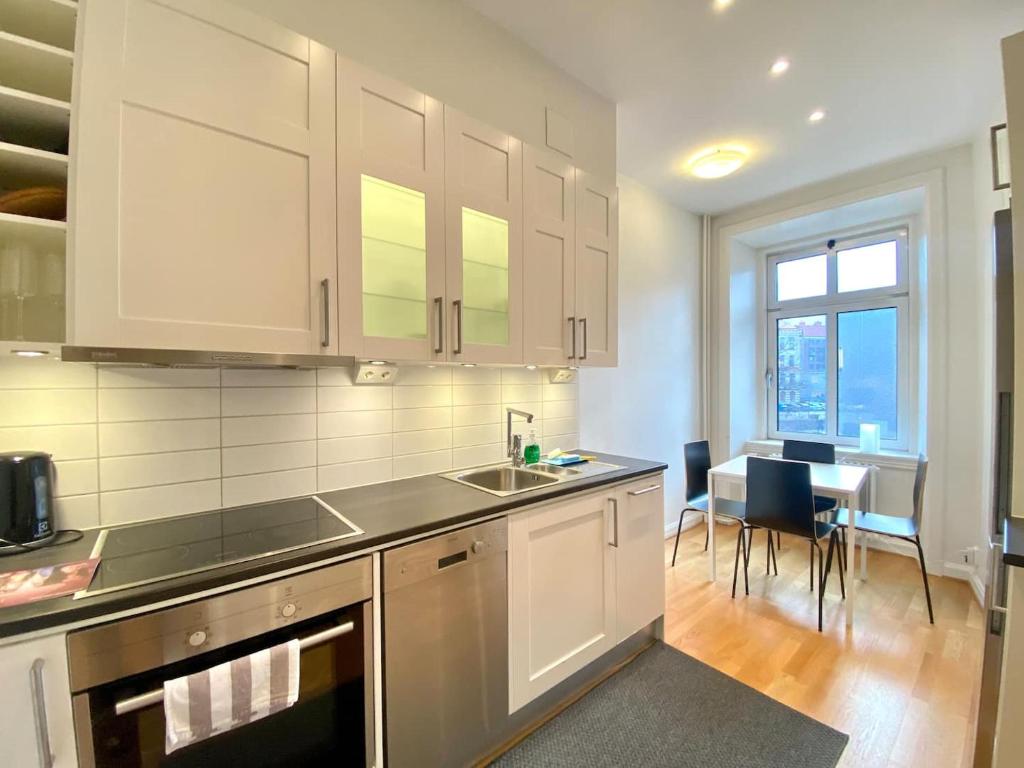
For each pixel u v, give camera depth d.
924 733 1.58
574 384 2.59
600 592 1.86
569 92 2.21
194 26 1.08
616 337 2.28
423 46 1.72
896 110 2.46
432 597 1.30
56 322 1.11
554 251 1.96
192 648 0.91
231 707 0.92
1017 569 1.12
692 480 3.10
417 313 1.52
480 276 1.73
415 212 1.51
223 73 1.12
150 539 1.14
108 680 0.83
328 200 1.28
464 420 2.05
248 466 1.46
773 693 1.80
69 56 1.03
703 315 4.07
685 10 1.80
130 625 0.85
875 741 1.55
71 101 0.99
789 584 2.79
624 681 1.88
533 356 1.86
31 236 1.06
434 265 1.53
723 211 3.97
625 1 1.76
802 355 4.05
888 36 1.92
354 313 1.33
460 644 1.37
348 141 1.32
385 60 1.62
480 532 1.41
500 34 1.94
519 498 1.54
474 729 1.42
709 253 4.07
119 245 0.99
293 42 1.23
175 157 1.06
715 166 2.99
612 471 2.00
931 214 2.92
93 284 0.97
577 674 1.82
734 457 4.02
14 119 1.07
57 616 0.79
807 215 3.50
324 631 1.08
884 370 3.59
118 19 1.00
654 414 3.57
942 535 2.91
